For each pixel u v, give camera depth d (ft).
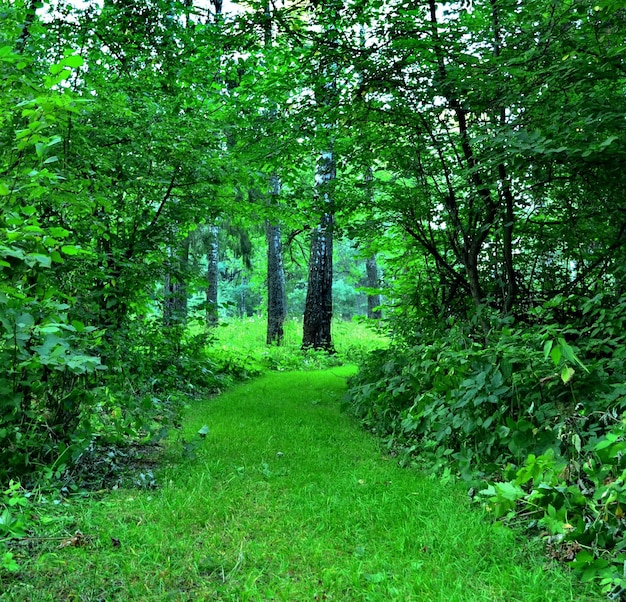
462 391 13.07
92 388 12.85
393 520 10.16
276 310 47.06
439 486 11.94
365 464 13.84
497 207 18.78
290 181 23.66
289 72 19.85
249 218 25.32
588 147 13.65
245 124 22.02
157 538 9.12
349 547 9.13
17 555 8.16
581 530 8.21
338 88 19.74
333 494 11.46
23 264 8.94
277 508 10.66
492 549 8.89
